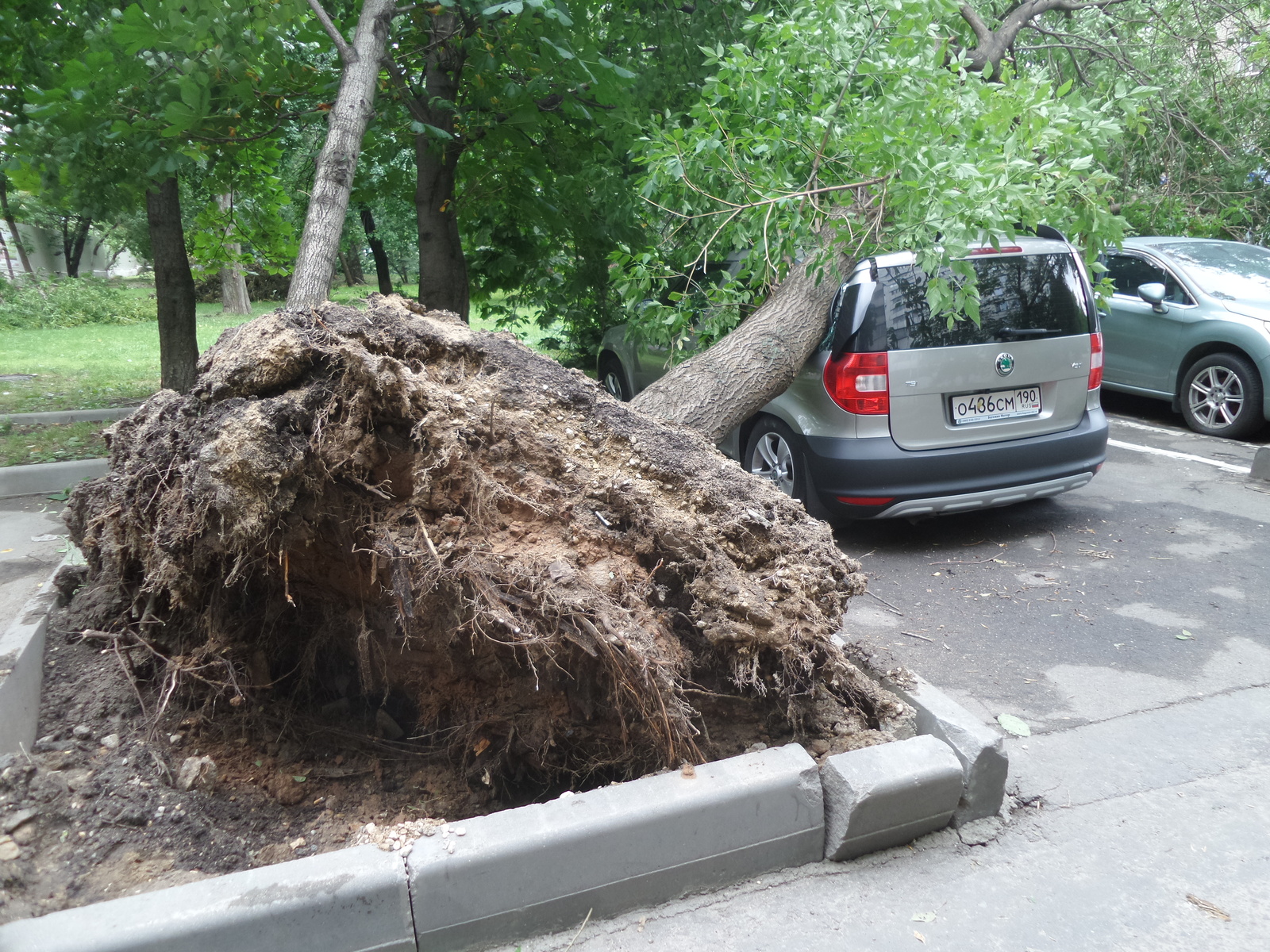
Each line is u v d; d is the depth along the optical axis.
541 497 2.52
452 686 2.60
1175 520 5.37
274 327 2.53
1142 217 8.87
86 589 3.41
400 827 2.03
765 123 4.79
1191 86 8.86
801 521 2.84
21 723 2.49
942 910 2.13
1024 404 4.93
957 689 3.35
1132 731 3.01
